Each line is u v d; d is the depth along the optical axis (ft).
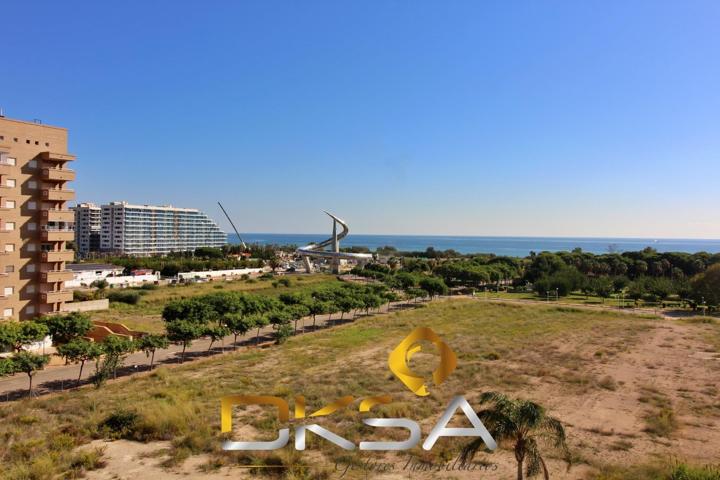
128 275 402.52
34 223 196.75
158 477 64.44
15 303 190.70
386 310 283.59
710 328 221.66
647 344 179.52
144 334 179.63
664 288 329.31
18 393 116.67
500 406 60.18
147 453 72.84
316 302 219.61
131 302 265.13
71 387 122.42
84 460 68.13
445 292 333.83
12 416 91.71
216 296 196.54
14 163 190.60
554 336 195.62
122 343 132.16
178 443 75.82
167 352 165.58
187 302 187.11
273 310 194.80
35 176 196.85
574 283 369.50
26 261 194.18
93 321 187.93
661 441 83.25
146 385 120.26
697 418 96.22
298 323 230.89
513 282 442.91
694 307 293.64
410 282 349.41
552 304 308.81
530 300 336.29
